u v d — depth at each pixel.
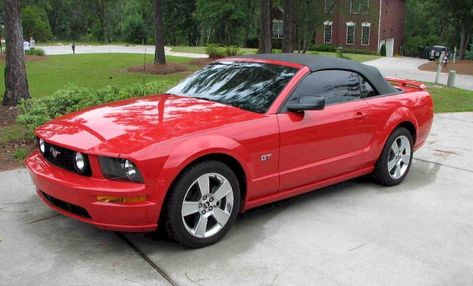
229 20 56.69
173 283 3.58
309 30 30.50
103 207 3.71
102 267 3.79
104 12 81.69
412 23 71.25
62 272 3.71
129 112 4.54
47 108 7.26
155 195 3.78
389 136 5.78
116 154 3.72
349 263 3.97
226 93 4.96
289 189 4.86
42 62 27.09
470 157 7.56
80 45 53.56
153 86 8.01
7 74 11.56
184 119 4.28
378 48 55.03
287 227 4.65
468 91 18.20
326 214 5.01
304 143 4.78
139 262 3.88
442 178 6.42
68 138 4.05
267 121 4.48
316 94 5.01
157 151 3.78
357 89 5.51
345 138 5.21
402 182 6.18
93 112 4.65
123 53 37.12
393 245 4.33
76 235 4.36
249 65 5.35
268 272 3.78
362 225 4.75
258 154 4.40
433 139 8.82
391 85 6.19
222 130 4.19
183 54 37.22
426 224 4.84
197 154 3.93
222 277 3.69
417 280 3.75
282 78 4.93
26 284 3.54
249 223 4.72
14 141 7.69
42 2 77.94
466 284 3.71
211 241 4.18
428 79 25.23
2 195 5.32
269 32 21.67
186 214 3.98
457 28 54.78
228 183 4.21
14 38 11.39
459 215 5.12
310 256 4.07
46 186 4.03
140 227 3.83
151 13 72.00
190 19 73.56
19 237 4.30
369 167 5.73
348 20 55.28
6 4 11.16
